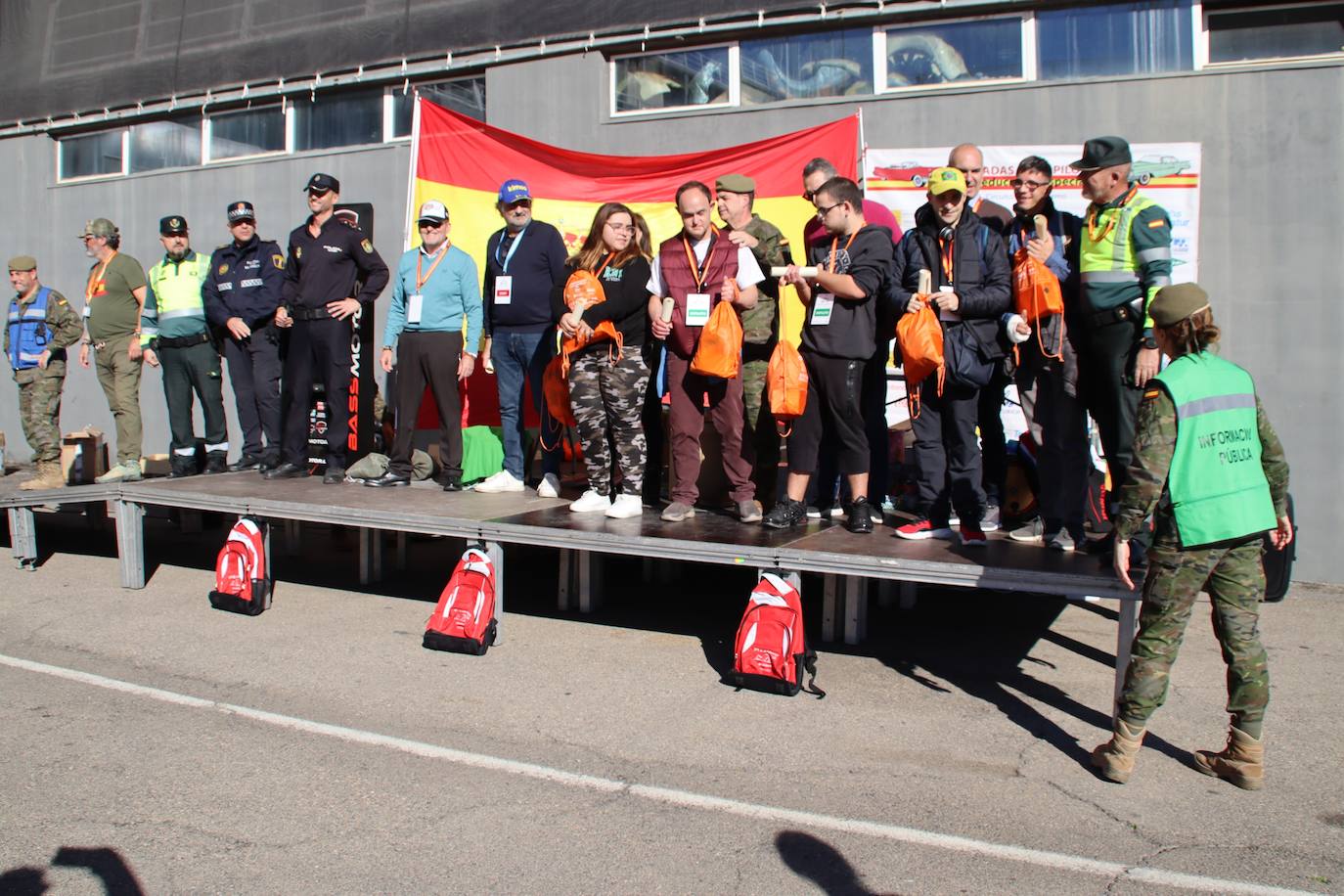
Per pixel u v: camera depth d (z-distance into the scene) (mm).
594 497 6250
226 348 8156
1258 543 4039
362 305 7902
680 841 3564
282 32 10383
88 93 11531
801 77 8570
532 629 6316
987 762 4281
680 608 6867
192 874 3312
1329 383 7375
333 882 3270
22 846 3498
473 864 3396
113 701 4949
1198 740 4547
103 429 11602
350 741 4461
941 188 5133
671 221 8344
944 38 8180
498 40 9398
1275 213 7445
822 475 6277
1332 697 5078
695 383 5910
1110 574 4609
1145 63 7746
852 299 5434
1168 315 4121
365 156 10078
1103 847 3545
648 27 8820
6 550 8758
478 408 7992
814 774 4148
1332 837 3623
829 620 6109
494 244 7051
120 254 8172
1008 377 5766
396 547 8836
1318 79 7316
